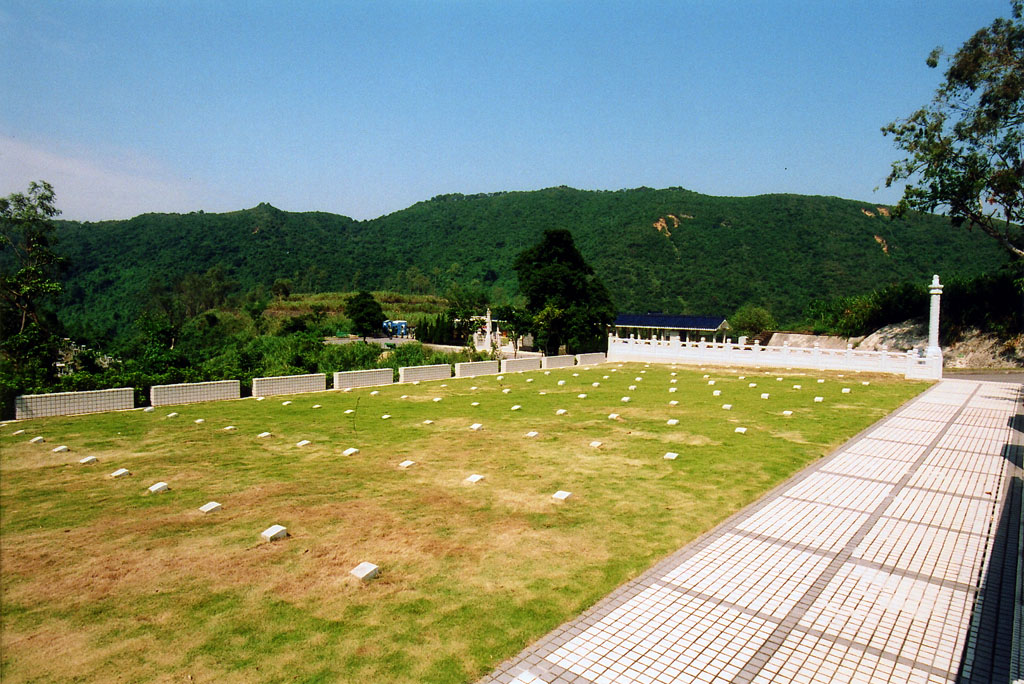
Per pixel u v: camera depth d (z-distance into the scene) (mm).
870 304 41062
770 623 5910
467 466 11062
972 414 16781
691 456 11867
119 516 8336
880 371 26922
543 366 29828
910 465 11477
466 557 7125
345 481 10070
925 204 30469
